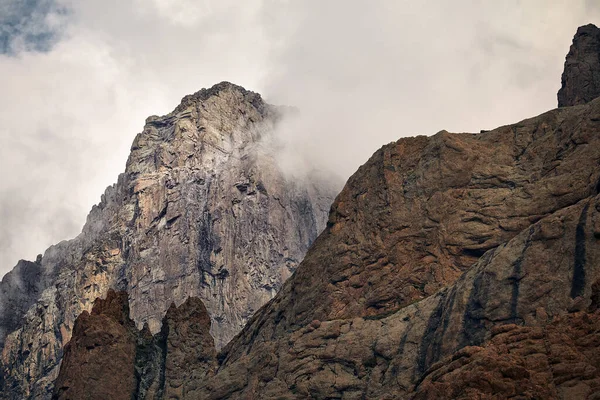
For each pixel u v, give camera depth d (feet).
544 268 349.20
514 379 295.28
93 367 403.54
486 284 355.77
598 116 396.78
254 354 399.44
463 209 404.57
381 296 398.21
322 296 408.05
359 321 385.09
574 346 301.02
